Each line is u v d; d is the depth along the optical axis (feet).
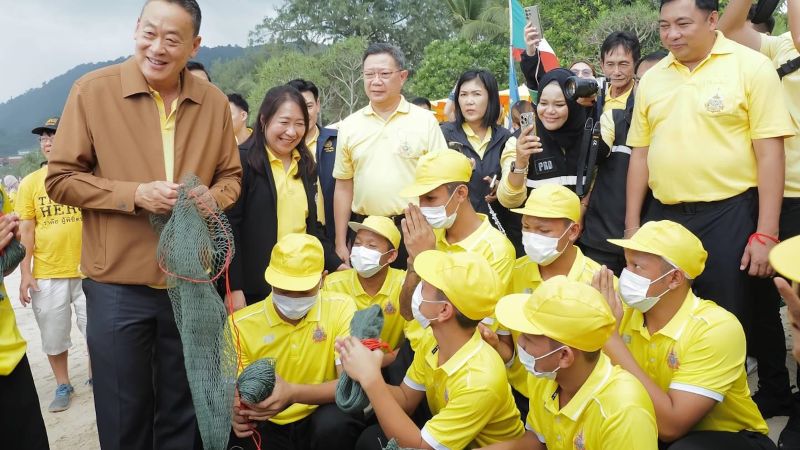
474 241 12.80
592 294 9.14
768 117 11.75
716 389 9.98
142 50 10.98
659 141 12.64
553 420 9.75
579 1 64.13
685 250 10.25
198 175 11.75
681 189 12.37
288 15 155.12
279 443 12.47
